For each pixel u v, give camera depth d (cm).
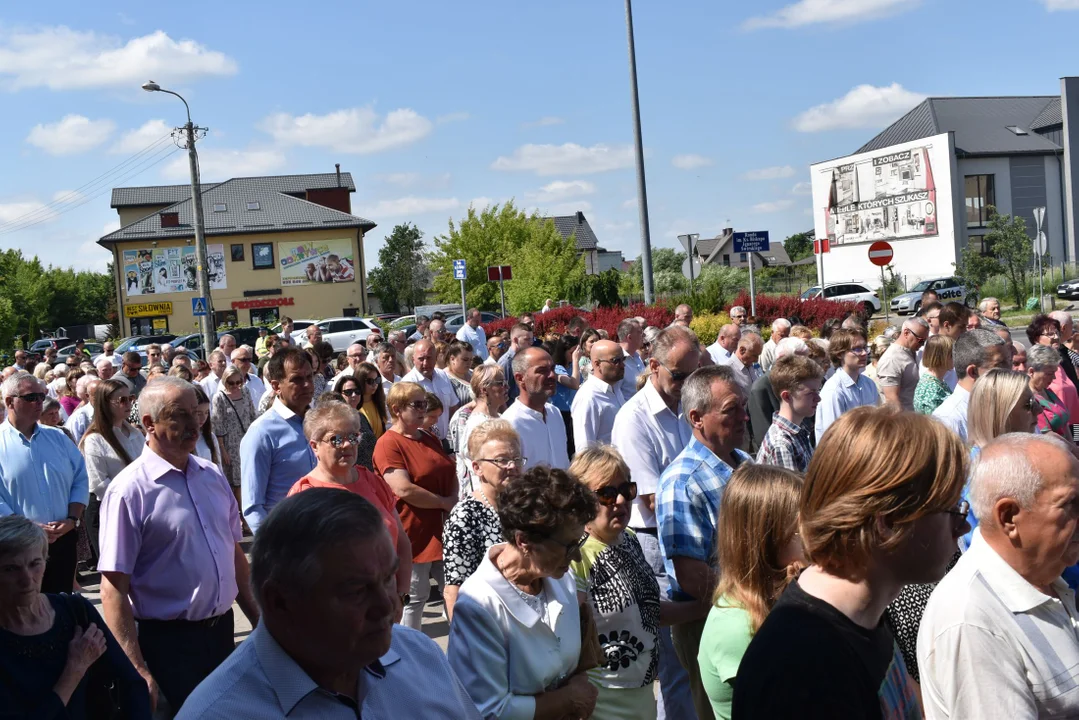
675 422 506
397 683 217
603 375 668
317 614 191
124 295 5703
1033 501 228
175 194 6481
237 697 198
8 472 628
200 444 669
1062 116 5100
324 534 191
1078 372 834
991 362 550
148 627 418
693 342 496
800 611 207
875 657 205
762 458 488
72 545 659
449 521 419
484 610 296
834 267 5944
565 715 301
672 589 406
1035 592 229
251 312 5825
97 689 357
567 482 299
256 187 6203
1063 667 224
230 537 443
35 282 7600
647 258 2036
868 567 205
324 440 463
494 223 5394
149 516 414
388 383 1020
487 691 292
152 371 1216
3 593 334
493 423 445
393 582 200
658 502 399
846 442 209
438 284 5497
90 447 754
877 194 5553
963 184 5106
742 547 292
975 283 4331
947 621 229
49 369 1644
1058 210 5188
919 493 200
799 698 194
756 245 1641
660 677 427
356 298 5962
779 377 486
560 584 315
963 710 223
